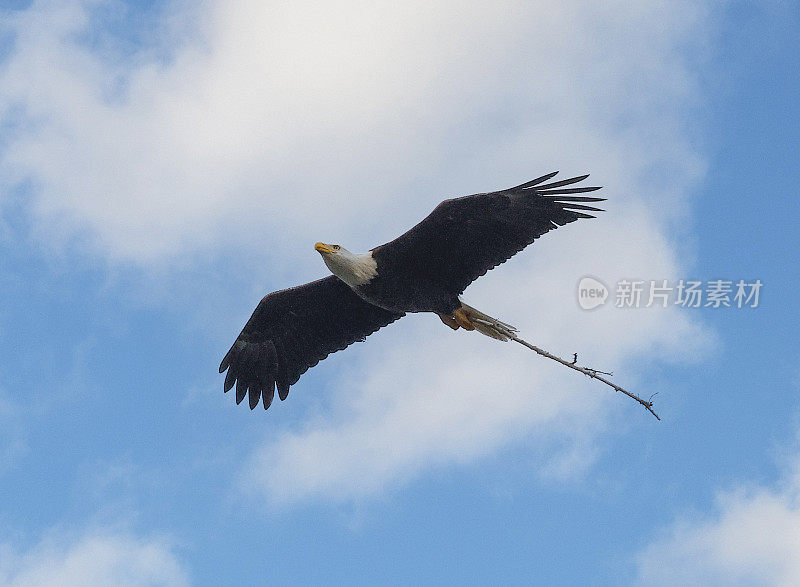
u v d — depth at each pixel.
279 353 17.77
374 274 15.78
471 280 15.99
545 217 15.67
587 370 15.29
